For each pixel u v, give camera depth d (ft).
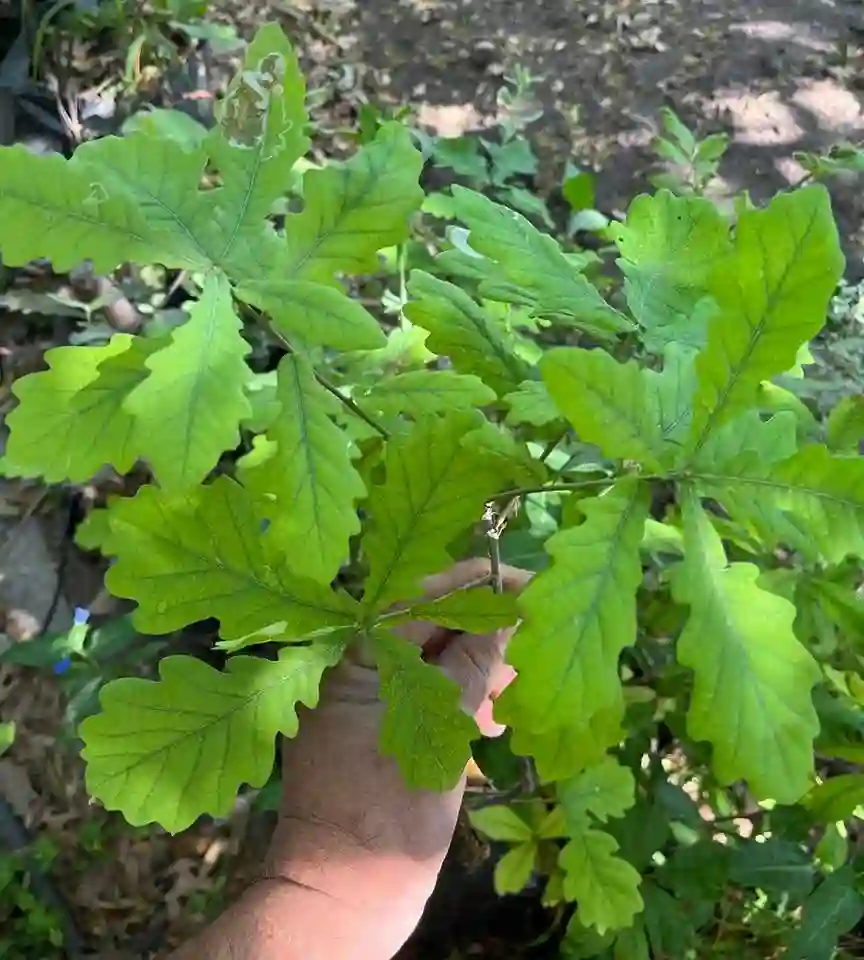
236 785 1.18
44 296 3.47
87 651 2.84
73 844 2.99
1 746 3.05
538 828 2.09
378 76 4.50
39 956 2.80
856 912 1.75
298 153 1.08
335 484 1.02
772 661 1.05
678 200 1.53
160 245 1.02
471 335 1.53
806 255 0.98
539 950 2.61
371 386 1.48
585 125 4.34
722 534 1.68
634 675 2.27
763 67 4.51
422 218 3.28
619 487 1.08
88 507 3.44
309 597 1.20
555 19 4.71
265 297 1.04
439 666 1.59
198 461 0.90
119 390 1.11
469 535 1.66
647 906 2.06
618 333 1.51
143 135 1.04
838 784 1.71
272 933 1.33
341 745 1.44
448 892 2.61
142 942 2.86
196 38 4.12
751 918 2.26
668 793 2.09
